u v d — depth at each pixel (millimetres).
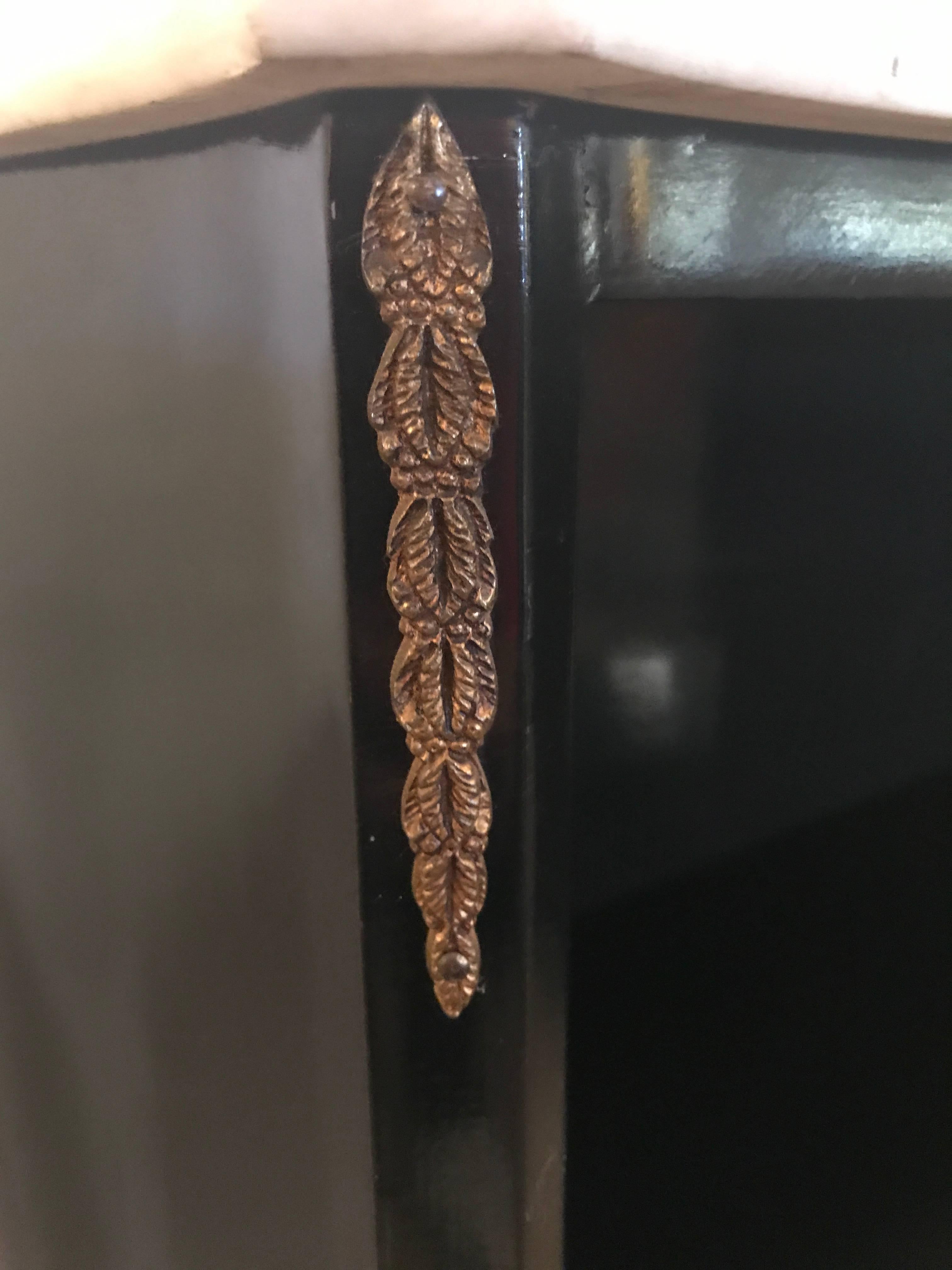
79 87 147
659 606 194
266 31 122
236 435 167
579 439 171
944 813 260
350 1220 200
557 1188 207
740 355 189
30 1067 245
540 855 183
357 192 145
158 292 168
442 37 122
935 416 223
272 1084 203
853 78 156
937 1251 297
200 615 181
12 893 232
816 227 186
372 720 168
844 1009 259
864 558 223
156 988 213
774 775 225
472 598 162
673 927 219
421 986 182
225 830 192
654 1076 226
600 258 163
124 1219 239
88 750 206
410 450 154
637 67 130
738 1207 254
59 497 193
